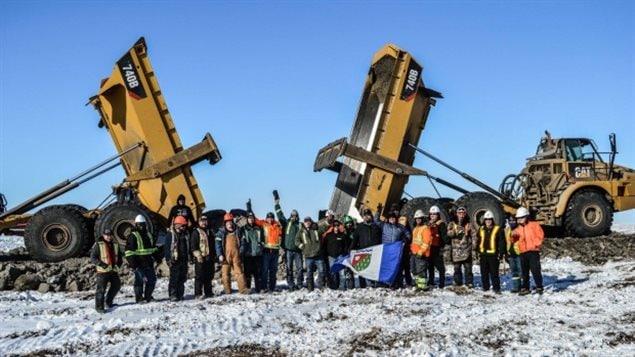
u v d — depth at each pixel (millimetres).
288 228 15586
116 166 18719
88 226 18531
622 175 22625
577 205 21828
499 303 12656
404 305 12430
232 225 15117
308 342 9531
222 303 13438
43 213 18047
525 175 22688
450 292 14234
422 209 18391
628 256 19328
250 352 9047
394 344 9211
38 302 14250
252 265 15477
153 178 18047
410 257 15227
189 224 15805
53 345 9750
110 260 12977
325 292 14477
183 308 12922
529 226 13852
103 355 9055
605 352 8555
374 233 15367
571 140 22594
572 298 12898
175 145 18359
